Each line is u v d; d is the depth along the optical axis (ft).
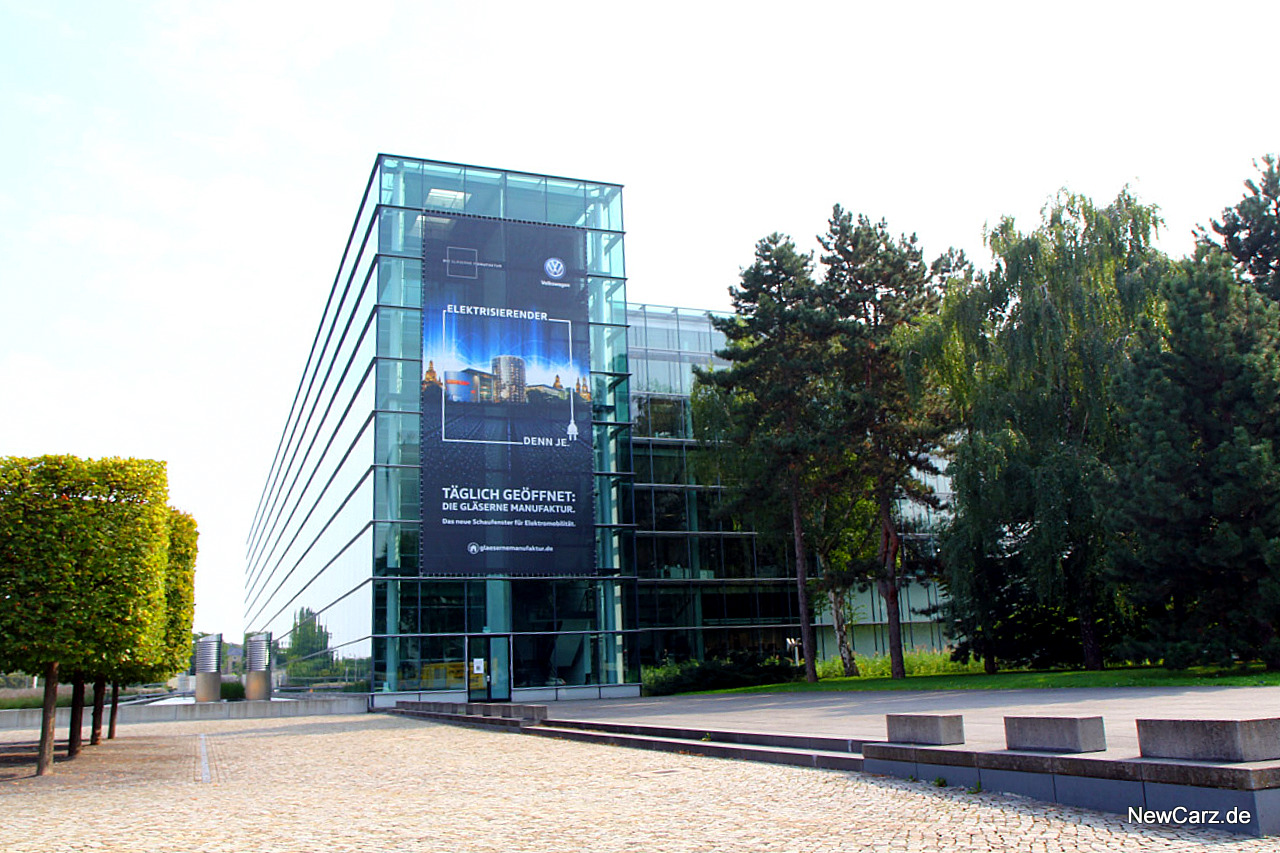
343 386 166.50
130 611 59.88
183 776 55.77
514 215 145.48
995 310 125.80
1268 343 100.32
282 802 43.06
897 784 37.99
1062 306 118.32
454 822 35.45
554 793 42.32
